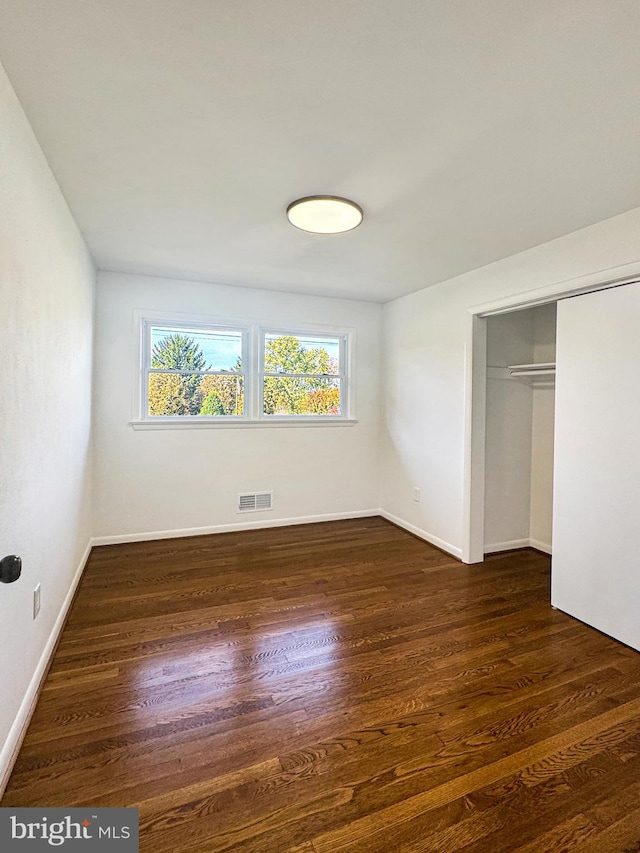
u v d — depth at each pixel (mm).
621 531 2322
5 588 1415
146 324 3840
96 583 2984
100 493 3682
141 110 1531
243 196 2186
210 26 1169
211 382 4086
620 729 1707
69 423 2467
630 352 2273
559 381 2678
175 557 3490
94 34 1199
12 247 1430
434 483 3855
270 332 4301
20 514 1562
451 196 2143
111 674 2004
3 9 1115
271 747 1593
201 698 1854
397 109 1507
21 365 1545
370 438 4707
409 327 4211
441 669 2082
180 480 3949
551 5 1087
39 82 1388
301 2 1092
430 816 1336
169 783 1430
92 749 1562
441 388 3748
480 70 1317
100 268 3490
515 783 1455
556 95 1424
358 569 3324
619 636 2336
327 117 1558
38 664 1857
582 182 1994
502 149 1745
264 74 1346
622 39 1188
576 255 2541
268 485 4297
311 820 1315
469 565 3445
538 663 2137
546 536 3740
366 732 1675
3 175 1337
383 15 1127
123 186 2090
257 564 3389
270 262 3256
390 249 2906
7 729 1452
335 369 4621
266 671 2051
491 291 3182
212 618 2549
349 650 2238
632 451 2266
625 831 1299
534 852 1232
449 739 1643
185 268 3451
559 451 2686
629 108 1485
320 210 2273
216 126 1621
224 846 1233
